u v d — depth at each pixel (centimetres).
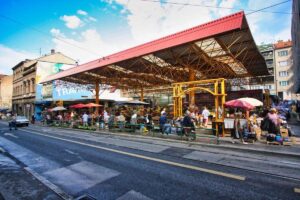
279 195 419
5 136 1488
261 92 2158
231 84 2750
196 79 2305
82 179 537
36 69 3709
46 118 2806
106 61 1712
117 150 891
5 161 733
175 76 2262
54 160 739
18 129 2091
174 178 525
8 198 425
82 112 2973
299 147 873
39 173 595
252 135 1026
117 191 454
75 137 1370
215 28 1040
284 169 593
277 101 3272
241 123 1050
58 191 457
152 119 1634
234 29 944
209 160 698
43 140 1247
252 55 1526
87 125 1956
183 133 1172
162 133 1304
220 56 1466
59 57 4003
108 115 1945
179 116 1368
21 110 4472
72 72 2138
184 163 663
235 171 576
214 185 475
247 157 741
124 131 1569
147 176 544
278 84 5522
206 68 1911
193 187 465
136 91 3781
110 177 545
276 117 973
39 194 444
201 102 2408
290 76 5372
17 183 511
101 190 462
